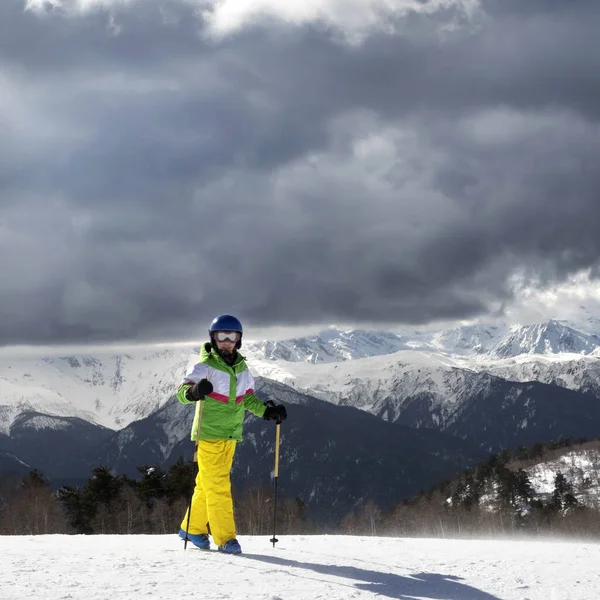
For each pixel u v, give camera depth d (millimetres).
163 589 6938
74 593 6680
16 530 70000
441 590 7375
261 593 6844
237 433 9617
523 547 10617
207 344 9789
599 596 7129
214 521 9398
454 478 149250
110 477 75438
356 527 136875
